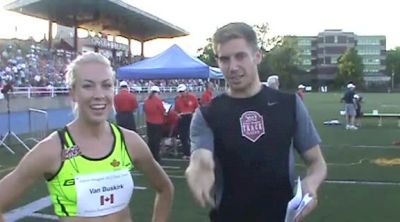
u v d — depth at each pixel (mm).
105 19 42781
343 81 114562
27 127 18375
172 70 14828
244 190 2488
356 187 9164
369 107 40938
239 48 2467
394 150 14703
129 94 12273
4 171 10672
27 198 7980
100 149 2422
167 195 2844
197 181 2379
